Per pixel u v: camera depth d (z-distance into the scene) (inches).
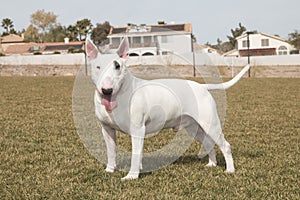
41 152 279.6
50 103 592.7
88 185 204.4
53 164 244.1
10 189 197.8
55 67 1584.6
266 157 263.0
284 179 214.1
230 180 209.8
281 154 272.4
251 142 317.1
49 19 3843.5
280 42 2536.9
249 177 216.5
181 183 206.5
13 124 401.7
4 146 298.5
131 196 186.9
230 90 813.2
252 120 436.1
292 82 1032.2
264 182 207.8
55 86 903.7
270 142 317.7
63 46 2866.6
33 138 327.9
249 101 626.2
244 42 2583.7
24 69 1577.3
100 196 187.5
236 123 415.2
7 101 616.4
